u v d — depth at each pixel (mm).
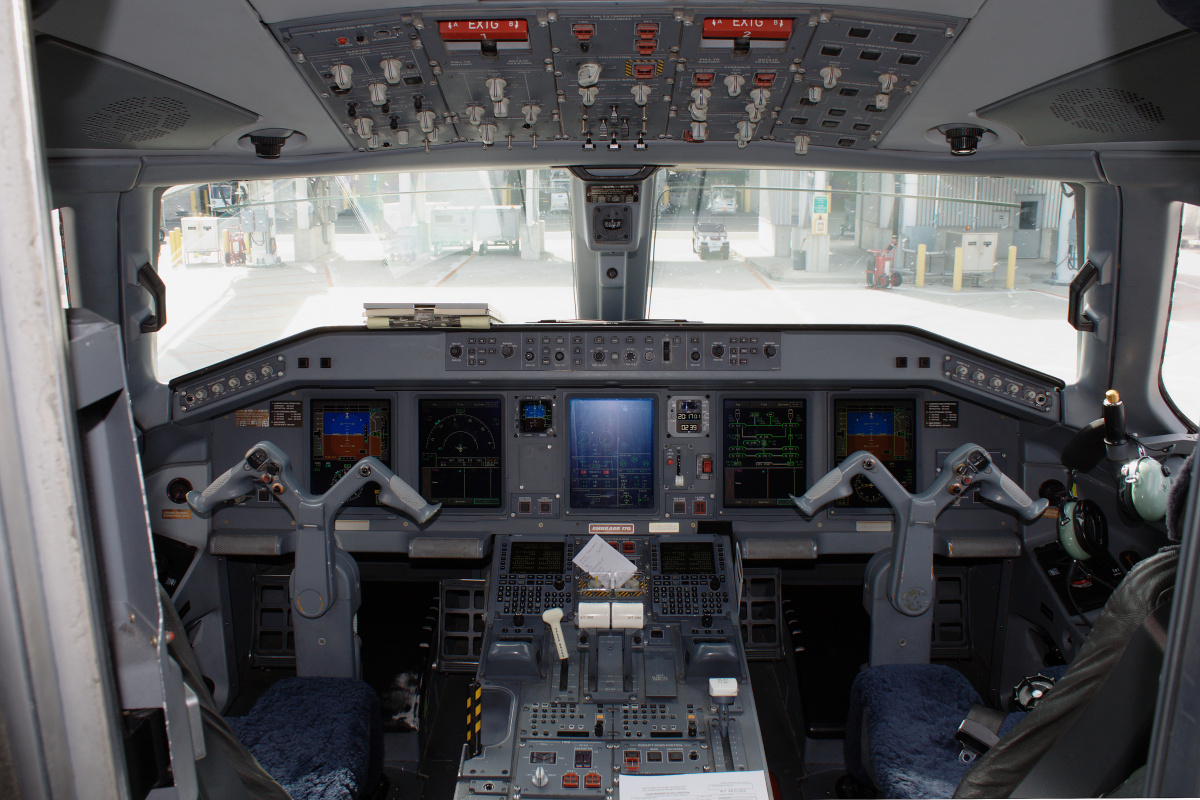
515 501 3477
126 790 622
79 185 3168
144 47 2082
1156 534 2863
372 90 2441
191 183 3383
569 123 2977
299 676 2928
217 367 3311
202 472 3441
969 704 2633
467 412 3484
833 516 3457
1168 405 3340
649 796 2197
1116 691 1001
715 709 2686
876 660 2965
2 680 562
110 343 670
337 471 3510
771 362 3293
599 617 2693
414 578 3881
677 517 3479
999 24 1958
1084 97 2410
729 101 2666
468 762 2465
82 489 578
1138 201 3121
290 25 2000
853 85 2482
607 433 3469
